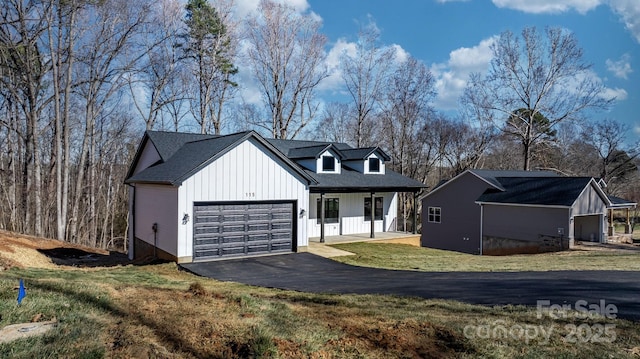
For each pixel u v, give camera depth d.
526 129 34.88
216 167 14.09
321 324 6.01
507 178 23.91
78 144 33.94
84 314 5.81
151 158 18.58
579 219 22.67
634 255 15.70
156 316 5.93
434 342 5.34
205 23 30.55
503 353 5.02
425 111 40.09
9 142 27.22
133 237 17.61
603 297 7.84
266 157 15.13
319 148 20.23
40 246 18.56
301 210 16.02
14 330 5.09
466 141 39.12
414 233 22.08
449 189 25.30
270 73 34.19
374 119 40.59
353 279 11.02
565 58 32.91
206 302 6.92
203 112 32.03
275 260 14.41
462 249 24.42
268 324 5.85
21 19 21.62
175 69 30.94
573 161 41.22
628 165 37.34
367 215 22.08
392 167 41.44
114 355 4.55
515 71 34.47
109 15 25.34
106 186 35.56
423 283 10.04
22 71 23.06
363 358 4.83
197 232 13.80
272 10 33.34
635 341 5.42
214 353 4.77
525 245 21.06
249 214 14.82
